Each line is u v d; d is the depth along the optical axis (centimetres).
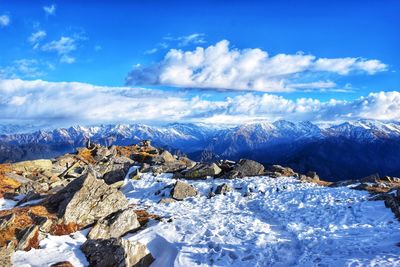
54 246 2423
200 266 2336
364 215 3141
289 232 2872
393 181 4719
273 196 4028
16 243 2347
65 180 4944
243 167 5119
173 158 6462
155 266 2456
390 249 2297
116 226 2808
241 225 3056
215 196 4119
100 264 2234
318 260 2261
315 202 3662
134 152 7244
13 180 4684
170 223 3044
